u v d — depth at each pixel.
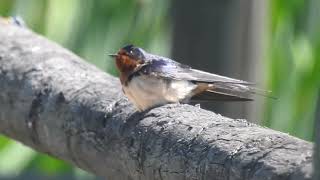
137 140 8.38
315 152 5.77
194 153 7.45
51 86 10.03
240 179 6.75
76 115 9.38
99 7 12.10
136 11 12.10
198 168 7.32
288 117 11.89
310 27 11.59
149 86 9.67
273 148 6.74
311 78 11.77
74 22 12.14
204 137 7.50
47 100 9.90
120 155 8.62
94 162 9.14
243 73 11.45
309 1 11.53
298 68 11.74
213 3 11.24
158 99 9.80
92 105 9.28
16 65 10.75
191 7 11.30
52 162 13.54
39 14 12.36
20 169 13.46
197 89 10.07
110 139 8.80
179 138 7.79
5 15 12.57
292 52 11.70
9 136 10.80
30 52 11.05
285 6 11.57
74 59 10.78
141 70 9.83
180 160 7.61
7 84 10.55
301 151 6.59
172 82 9.87
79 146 9.28
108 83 9.83
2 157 13.36
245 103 11.76
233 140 7.17
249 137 7.11
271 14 11.59
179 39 11.41
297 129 11.91
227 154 7.04
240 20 11.34
